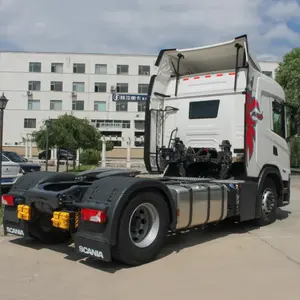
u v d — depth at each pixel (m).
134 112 59.47
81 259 5.78
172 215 5.93
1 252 6.16
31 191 6.05
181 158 8.20
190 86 8.52
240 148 7.76
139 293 4.45
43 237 6.52
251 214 7.75
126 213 5.21
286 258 5.86
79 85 59.16
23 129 58.38
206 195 6.61
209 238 7.19
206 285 4.70
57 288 4.61
